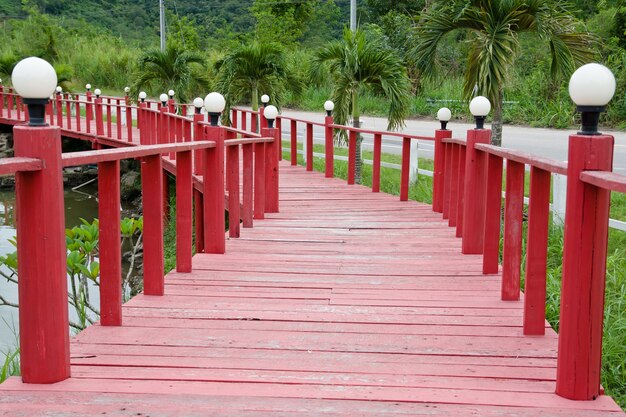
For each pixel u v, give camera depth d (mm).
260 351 3250
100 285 3574
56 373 2764
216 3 56000
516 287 4156
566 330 2654
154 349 3244
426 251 5695
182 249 4824
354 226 6891
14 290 8586
